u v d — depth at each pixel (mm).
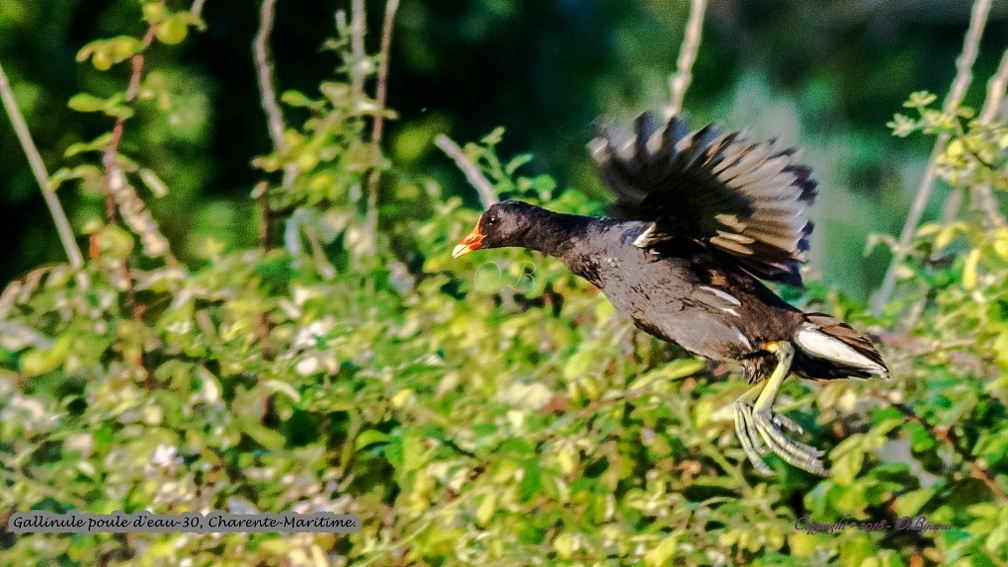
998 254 9516
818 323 9500
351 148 9836
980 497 9547
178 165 13109
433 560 9578
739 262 9500
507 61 15484
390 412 9641
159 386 9641
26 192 12961
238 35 13695
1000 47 19062
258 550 9562
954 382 9547
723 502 9633
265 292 9688
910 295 9625
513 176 15078
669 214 9422
